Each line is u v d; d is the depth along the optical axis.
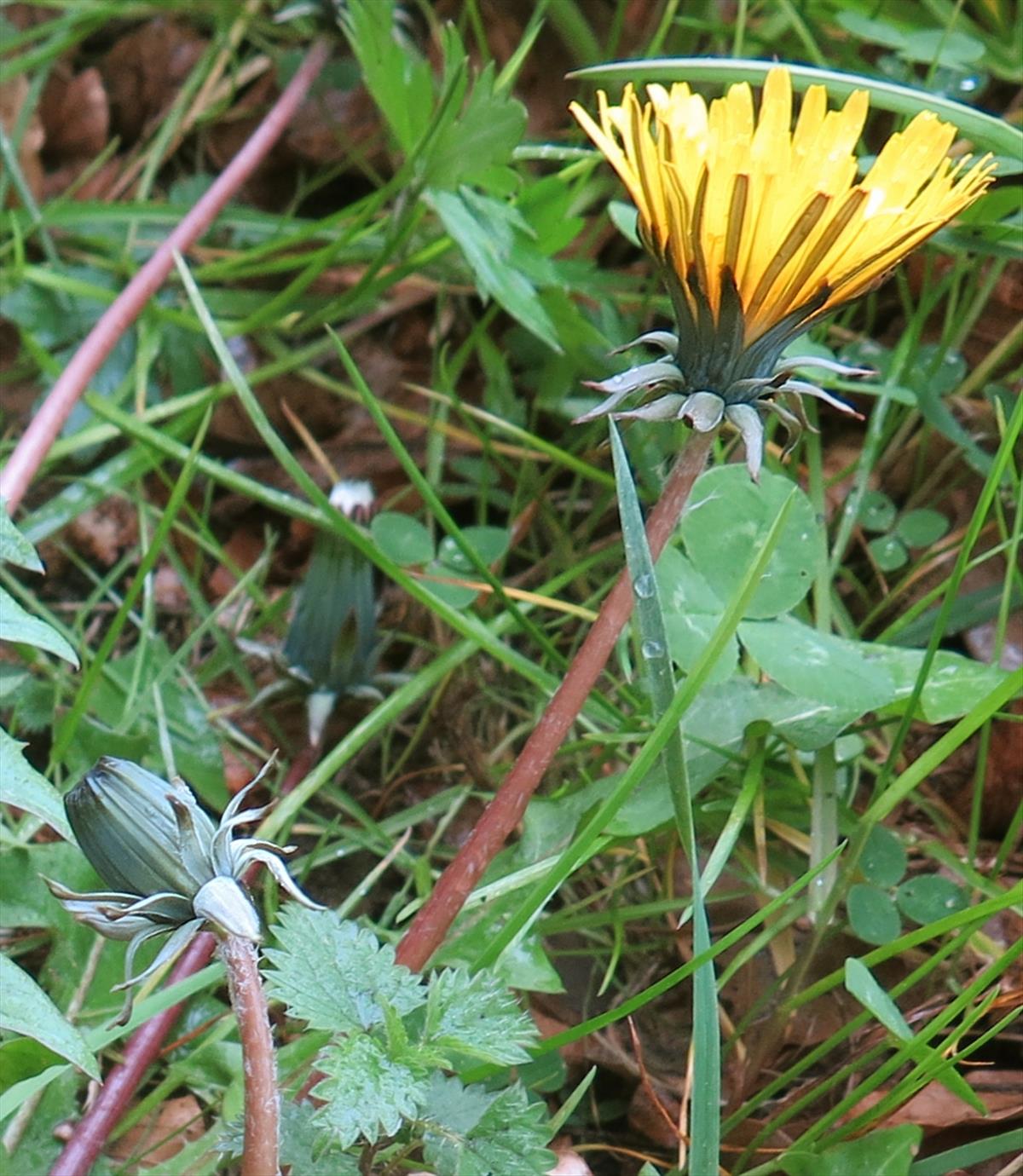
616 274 0.52
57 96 0.57
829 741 0.43
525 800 0.41
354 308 0.53
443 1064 0.38
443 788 0.48
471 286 0.53
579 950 0.44
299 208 0.57
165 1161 0.42
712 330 0.39
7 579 0.50
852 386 0.47
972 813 0.45
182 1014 0.43
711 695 0.44
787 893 0.40
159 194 0.57
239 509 0.52
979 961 0.44
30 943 0.44
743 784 0.44
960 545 0.48
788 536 0.44
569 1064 0.44
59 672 0.48
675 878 0.45
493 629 0.48
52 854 0.44
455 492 0.51
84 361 0.49
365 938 0.39
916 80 0.52
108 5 0.57
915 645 0.47
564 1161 0.41
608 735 0.45
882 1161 0.40
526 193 0.49
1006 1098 0.42
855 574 0.49
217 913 0.37
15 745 0.39
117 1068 0.42
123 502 0.52
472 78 0.55
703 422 0.39
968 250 0.47
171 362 0.53
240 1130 0.39
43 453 0.48
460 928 0.43
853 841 0.43
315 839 0.47
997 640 0.45
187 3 0.57
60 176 0.57
